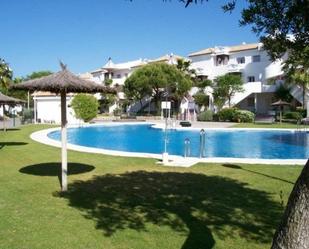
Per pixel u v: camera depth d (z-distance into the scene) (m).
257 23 4.97
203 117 48.69
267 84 50.84
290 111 46.16
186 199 9.26
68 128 37.34
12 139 24.42
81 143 28.64
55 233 6.82
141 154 17.39
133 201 9.06
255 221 7.58
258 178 11.82
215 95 51.69
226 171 13.06
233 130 34.81
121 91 61.84
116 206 8.62
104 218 7.72
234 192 9.97
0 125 38.81
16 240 6.45
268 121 45.56
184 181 11.38
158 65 55.56
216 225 7.33
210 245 6.33
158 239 6.58
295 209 2.93
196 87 57.03
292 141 28.58
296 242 2.89
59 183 11.11
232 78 49.75
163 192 9.98
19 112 56.66
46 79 9.64
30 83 9.48
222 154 22.59
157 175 12.36
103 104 66.38
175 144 27.91
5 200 9.04
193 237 6.69
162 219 7.67
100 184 10.98
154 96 58.47
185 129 35.81
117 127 41.12
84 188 10.44
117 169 13.50
